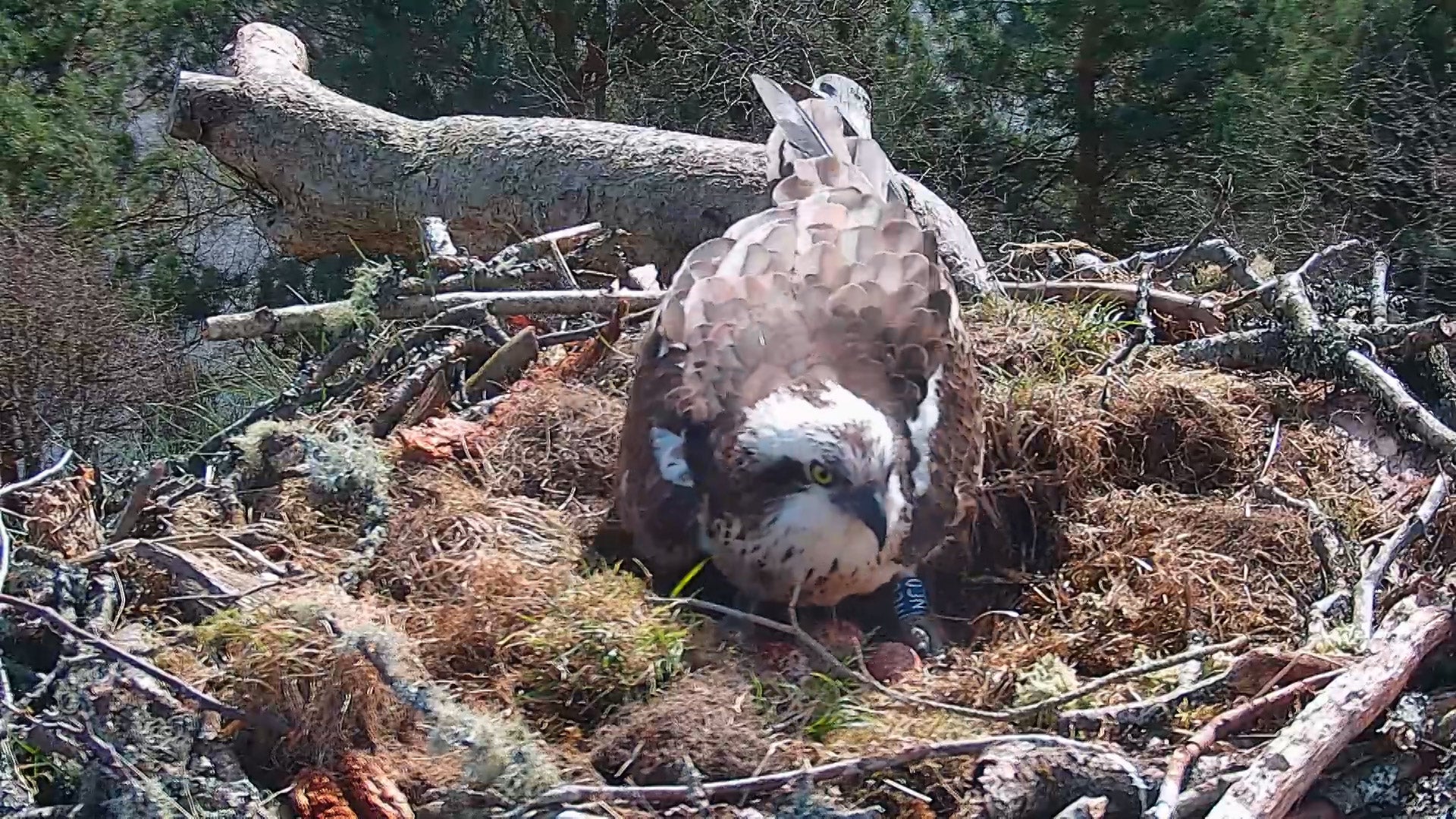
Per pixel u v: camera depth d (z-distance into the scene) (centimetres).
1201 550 72
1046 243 106
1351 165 174
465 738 56
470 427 81
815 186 81
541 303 88
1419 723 57
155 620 66
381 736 57
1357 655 60
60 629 59
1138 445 80
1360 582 65
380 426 82
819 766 56
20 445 142
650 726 58
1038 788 55
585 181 112
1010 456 79
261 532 72
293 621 60
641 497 70
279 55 130
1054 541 75
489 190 115
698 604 66
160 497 75
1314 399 84
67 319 145
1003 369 85
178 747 56
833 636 67
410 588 68
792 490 65
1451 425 83
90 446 137
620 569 70
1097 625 69
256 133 123
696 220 110
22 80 178
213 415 127
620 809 54
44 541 69
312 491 74
